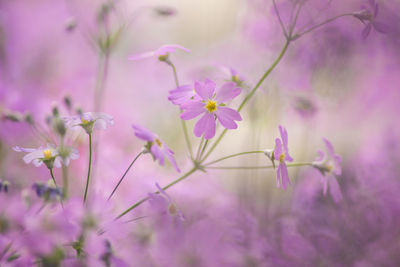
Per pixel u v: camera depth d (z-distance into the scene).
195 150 0.37
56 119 0.26
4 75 0.37
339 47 0.35
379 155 0.37
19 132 0.32
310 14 0.33
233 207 0.33
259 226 0.33
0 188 0.25
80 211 0.25
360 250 0.32
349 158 0.37
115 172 0.31
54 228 0.24
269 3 0.36
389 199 0.34
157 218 0.27
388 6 0.32
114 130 0.36
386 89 0.39
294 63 0.35
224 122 0.26
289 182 0.27
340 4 0.34
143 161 0.33
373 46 0.35
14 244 0.24
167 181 0.33
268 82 0.35
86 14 0.38
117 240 0.26
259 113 0.35
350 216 0.33
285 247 0.32
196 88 0.26
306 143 0.37
